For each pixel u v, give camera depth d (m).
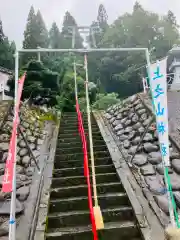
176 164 4.86
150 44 20.91
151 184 4.50
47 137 7.24
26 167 5.41
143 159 5.41
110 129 7.91
